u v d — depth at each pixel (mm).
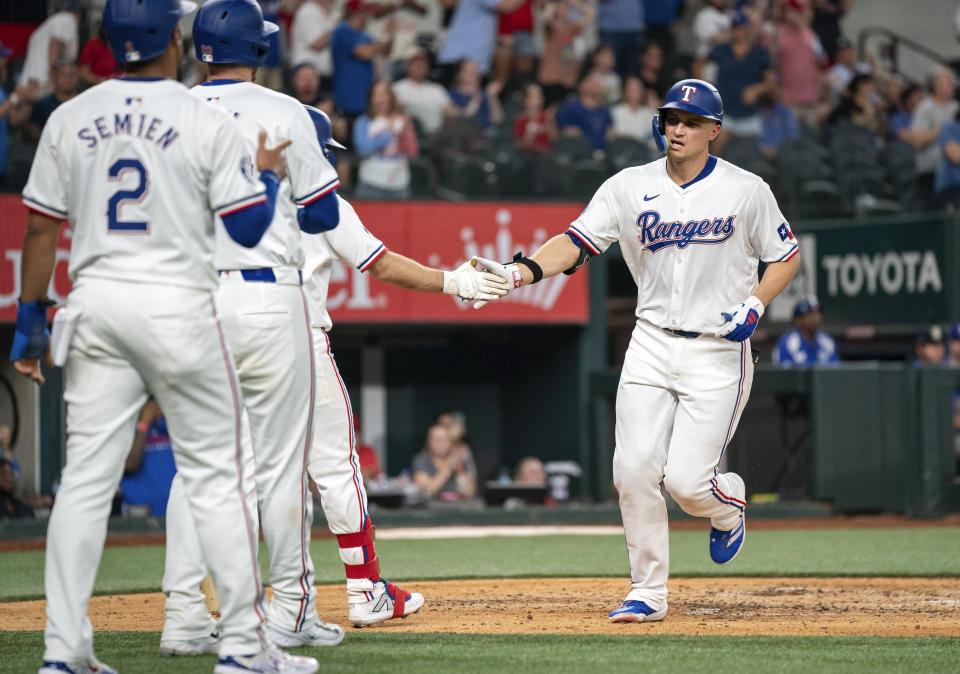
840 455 39188
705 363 16875
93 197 11711
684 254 16781
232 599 11945
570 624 16938
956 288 45156
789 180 48125
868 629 16547
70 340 11711
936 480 39688
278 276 13734
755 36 50531
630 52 51938
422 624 16969
